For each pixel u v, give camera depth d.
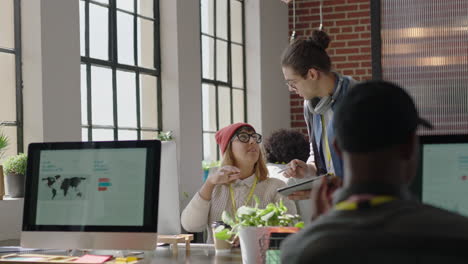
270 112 7.11
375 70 4.37
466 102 4.24
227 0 6.69
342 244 0.99
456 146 1.91
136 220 2.39
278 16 7.30
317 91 2.85
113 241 2.41
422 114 4.32
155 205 2.38
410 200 1.05
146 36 5.43
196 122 5.79
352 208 1.04
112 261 2.37
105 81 4.91
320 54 2.82
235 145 3.15
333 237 1.00
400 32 4.32
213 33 6.44
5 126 3.92
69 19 4.24
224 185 3.11
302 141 4.23
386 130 1.03
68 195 2.52
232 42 6.77
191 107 5.72
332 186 1.27
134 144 2.44
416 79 4.30
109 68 4.96
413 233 0.98
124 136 5.12
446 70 4.27
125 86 5.14
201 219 3.04
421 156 1.92
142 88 5.36
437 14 4.27
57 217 2.53
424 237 0.97
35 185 2.58
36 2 4.01
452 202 1.90
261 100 6.93
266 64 7.05
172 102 5.55
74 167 2.53
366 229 1.00
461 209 1.90
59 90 4.15
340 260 0.99
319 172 2.99
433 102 4.30
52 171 2.56
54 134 4.09
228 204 3.08
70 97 4.24
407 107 1.05
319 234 1.02
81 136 4.33
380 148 1.04
